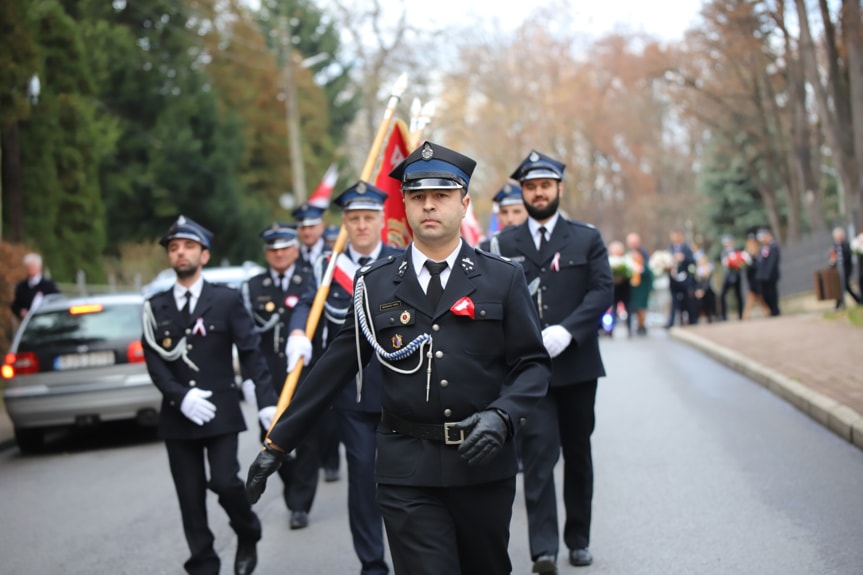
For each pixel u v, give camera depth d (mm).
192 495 5809
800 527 6277
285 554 6652
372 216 6605
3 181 20375
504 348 4020
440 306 3971
